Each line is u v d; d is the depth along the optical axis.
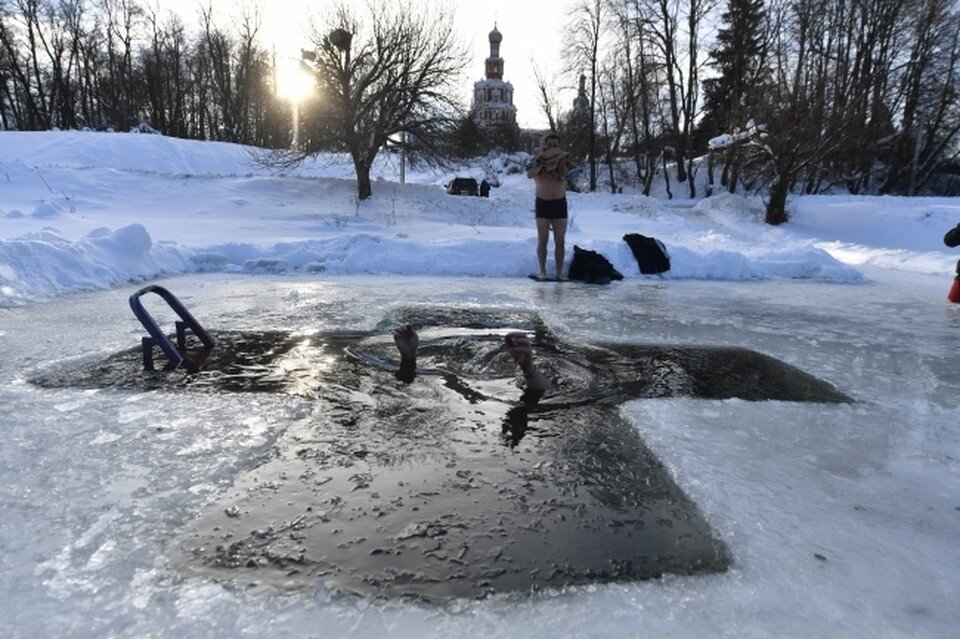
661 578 1.58
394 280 7.35
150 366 3.34
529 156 52.84
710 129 38.88
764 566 1.64
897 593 1.53
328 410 2.76
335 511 1.88
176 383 3.11
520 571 1.60
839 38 28.67
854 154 27.50
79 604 1.43
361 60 18.48
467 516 1.87
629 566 1.63
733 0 31.41
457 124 20.03
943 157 31.16
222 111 48.34
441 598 1.49
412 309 5.34
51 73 40.31
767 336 4.61
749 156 22.78
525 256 8.37
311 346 3.94
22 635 1.32
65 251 6.17
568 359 3.77
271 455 2.27
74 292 5.79
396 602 1.47
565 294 6.50
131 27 41.34
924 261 10.79
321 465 2.20
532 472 2.18
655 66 31.31
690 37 30.88
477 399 2.97
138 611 1.41
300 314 5.01
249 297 5.83
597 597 1.50
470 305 5.61
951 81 28.23
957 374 3.62
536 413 2.79
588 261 7.77
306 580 1.55
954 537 1.81
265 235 12.38
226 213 16.17
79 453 2.23
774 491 2.07
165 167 24.06
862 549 1.73
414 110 19.34
